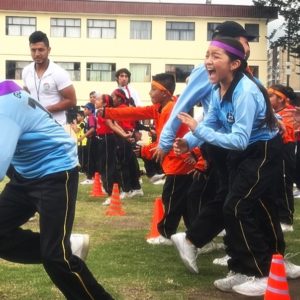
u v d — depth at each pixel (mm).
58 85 6398
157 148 5105
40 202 3363
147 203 8867
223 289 4289
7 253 3648
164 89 5672
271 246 4473
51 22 38188
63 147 3447
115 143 8953
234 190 4180
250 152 4160
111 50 38562
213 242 5574
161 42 38719
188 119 3982
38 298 4062
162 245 5770
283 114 6500
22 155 3391
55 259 3283
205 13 38594
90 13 38125
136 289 4301
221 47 4016
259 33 38875
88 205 8664
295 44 39875
